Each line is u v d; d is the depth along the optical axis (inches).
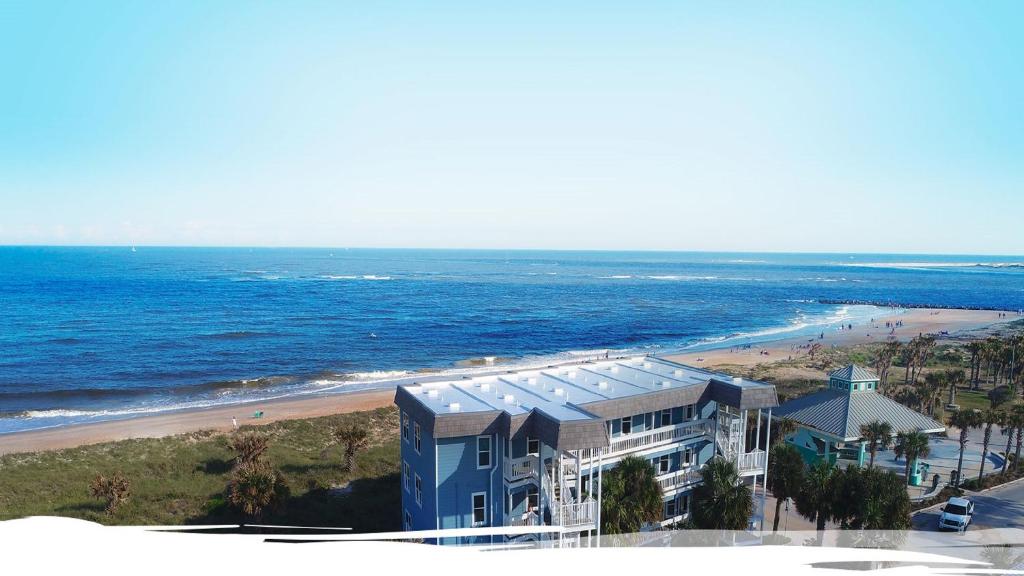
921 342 3639.3
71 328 4643.2
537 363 3843.5
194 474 1643.7
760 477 1428.4
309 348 4116.6
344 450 1886.1
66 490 1515.7
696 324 5693.9
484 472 1057.5
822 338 4788.4
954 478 1541.6
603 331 5182.1
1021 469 1605.6
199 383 3078.2
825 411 1569.9
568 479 1104.8
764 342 4670.3
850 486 1042.7
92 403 2682.1
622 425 1211.9
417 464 1134.4
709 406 1333.7
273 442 1968.5
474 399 1155.3
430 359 3895.2
